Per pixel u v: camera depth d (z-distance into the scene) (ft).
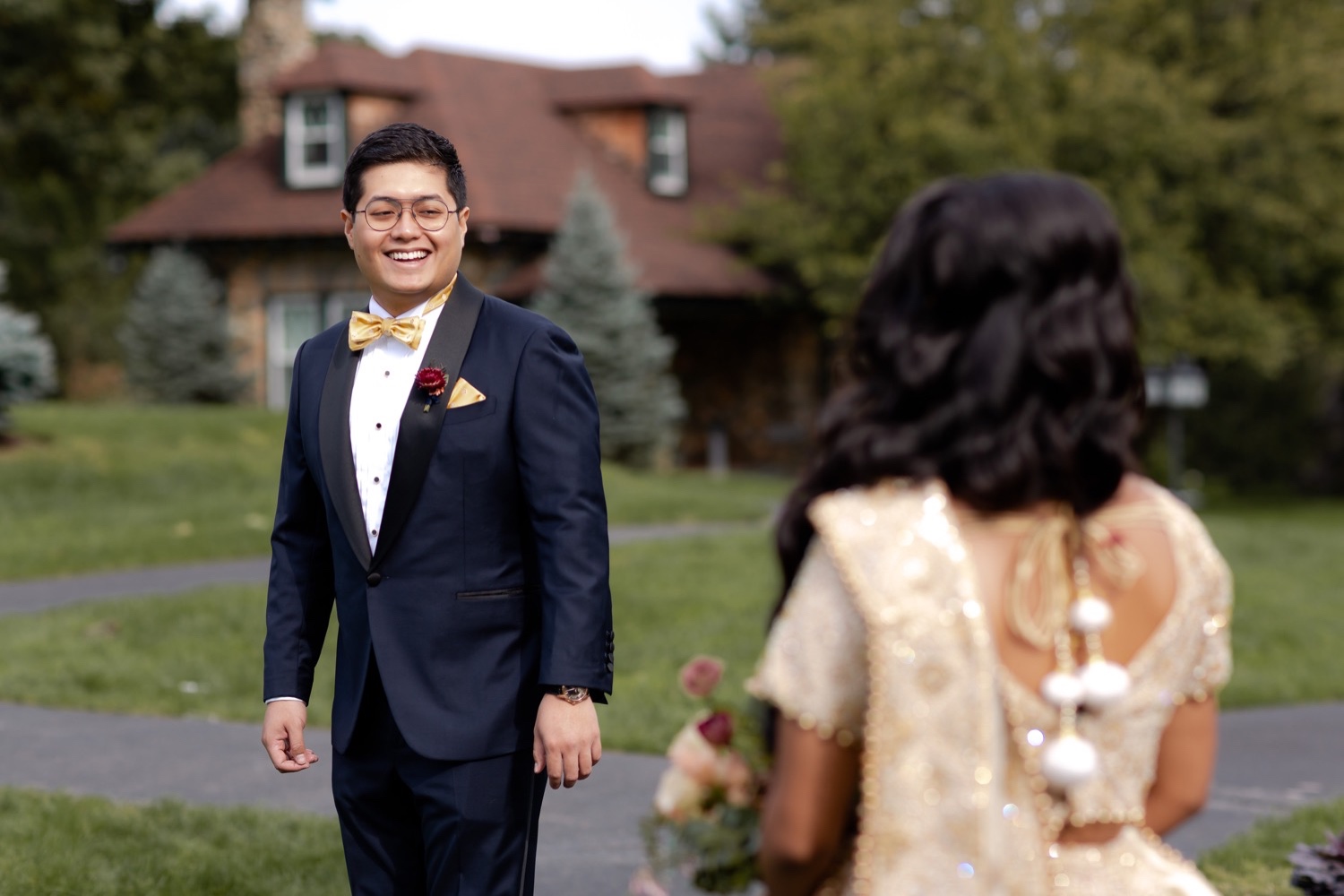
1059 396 6.15
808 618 6.04
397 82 87.51
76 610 34.78
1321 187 82.89
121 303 112.06
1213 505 92.58
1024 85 80.94
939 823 5.85
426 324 11.23
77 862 17.48
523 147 89.45
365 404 11.18
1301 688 30.96
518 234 83.97
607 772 22.70
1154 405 87.76
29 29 86.99
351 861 11.37
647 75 93.86
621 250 79.66
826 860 6.12
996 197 6.33
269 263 87.04
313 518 11.73
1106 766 6.14
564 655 10.55
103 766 22.72
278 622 11.60
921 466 6.12
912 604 5.87
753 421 94.63
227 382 86.07
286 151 86.63
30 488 53.62
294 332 86.99
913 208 6.51
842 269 83.56
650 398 80.28
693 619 34.83
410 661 10.89
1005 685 6.00
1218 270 85.66
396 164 11.22
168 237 87.45
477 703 10.85
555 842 19.12
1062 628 6.06
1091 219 6.29
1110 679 5.98
